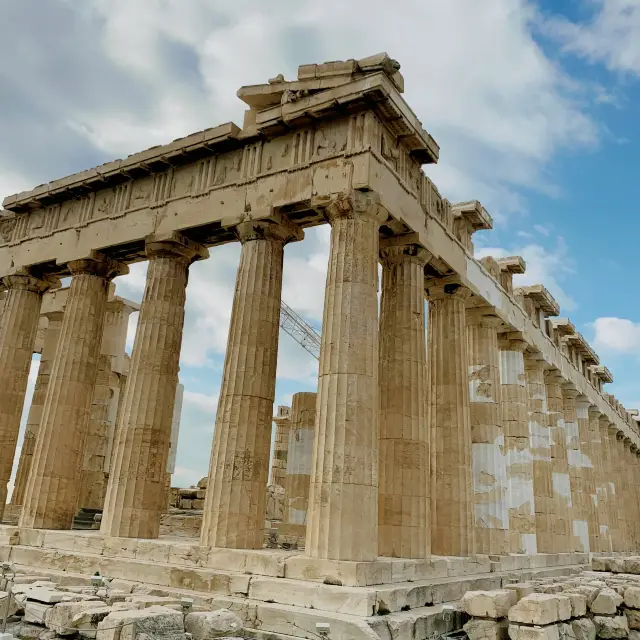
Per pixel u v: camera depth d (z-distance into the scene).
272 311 17.77
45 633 10.78
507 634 12.41
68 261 22.80
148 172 21.45
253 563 14.43
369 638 10.91
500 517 22.59
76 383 21.50
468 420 20.83
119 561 15.98
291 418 25.17
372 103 16.91
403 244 18.61
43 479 20.38
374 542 14.17
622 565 19.78
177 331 20.20
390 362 17.94
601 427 43.66
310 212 18.11
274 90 18.62
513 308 27.09
